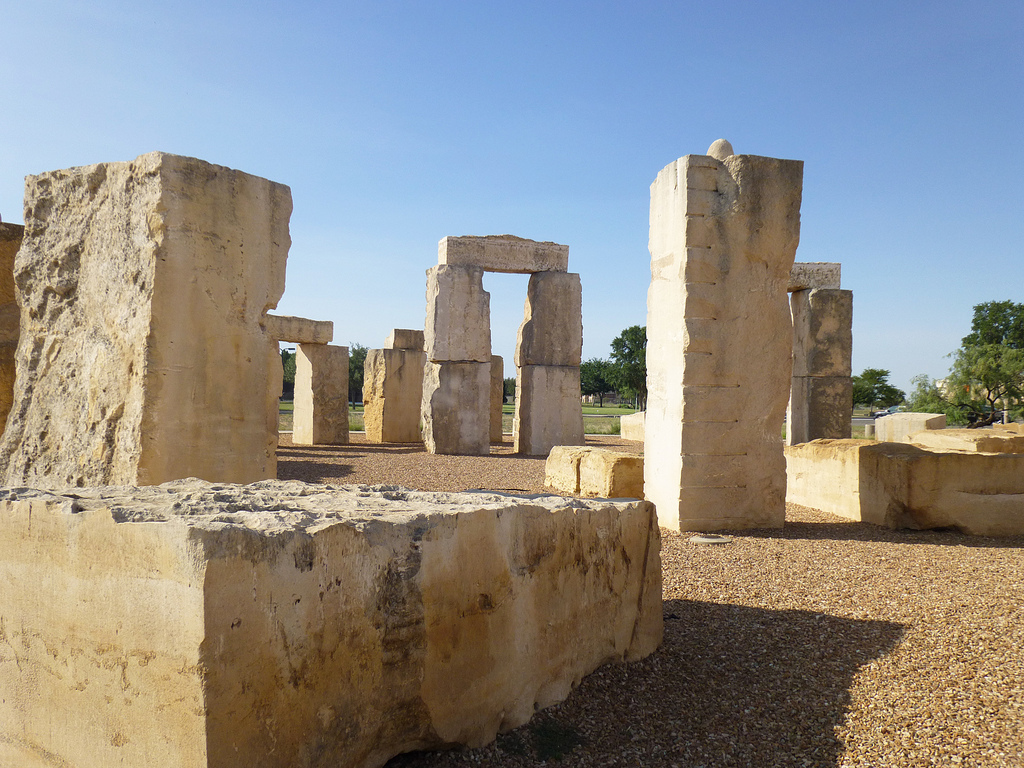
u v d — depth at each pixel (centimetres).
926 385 2820
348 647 245
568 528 347
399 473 1173
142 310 461
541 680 327
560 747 302
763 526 740
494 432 1972
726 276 725
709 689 358
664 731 318
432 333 1505
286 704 224
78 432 483
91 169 495
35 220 516
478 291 1502
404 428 1792
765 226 729
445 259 1502
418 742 273
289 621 225
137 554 220
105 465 467
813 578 548
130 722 221
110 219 486
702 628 439
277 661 221
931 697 344
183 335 473
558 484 994
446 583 281
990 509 728
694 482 723
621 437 2106
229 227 499
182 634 206
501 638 305
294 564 227
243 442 510
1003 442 877
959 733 311
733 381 729
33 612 252
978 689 352
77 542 238
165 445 462
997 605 479
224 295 496
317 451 1512
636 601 392
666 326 762
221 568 206
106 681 229
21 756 256
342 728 242
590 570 361
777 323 738
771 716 331
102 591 230
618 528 382
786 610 473
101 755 230
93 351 485
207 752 201
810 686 359
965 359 2644
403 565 264
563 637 341
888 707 336
